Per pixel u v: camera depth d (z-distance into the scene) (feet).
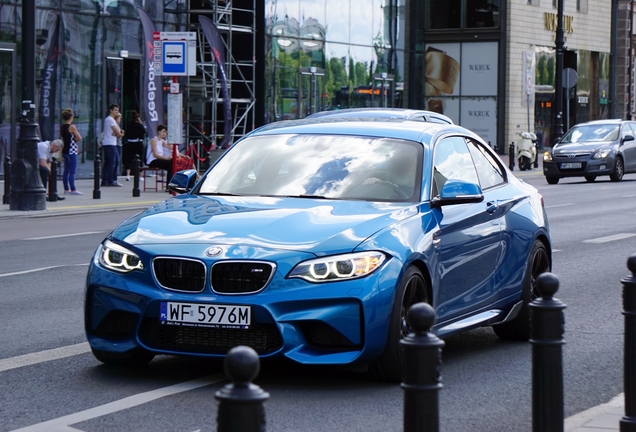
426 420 13.80
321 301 23.06
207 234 24.23
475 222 28.14
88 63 107.65
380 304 23.43
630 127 121.80
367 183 27.17
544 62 185.98
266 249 23.44
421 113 47.60
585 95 202.59
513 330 31.01
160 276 23.85
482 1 175.73
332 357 23.18
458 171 29.19
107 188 97.04
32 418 21.49
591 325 33.83
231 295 23.18
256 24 129.49
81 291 39.99
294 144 29.27
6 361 26.96
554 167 115.55
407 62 165.58
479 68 176.55
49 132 103.65
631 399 19.17
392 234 24.49
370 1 153.17
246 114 124.88
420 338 13.94
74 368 26.16
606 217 73.77
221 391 11.44
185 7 119.03
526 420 22.06
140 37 113.29
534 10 181.78
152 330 23.97
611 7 210.59
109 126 98.48
